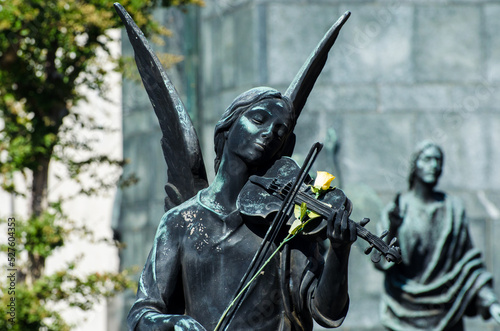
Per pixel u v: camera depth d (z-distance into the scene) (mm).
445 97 16578
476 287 12102
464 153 16578
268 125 5645
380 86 16469
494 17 16703
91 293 13656
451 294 12070
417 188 12445
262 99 5746
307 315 5574
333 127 16312
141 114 18812
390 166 16359
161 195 18188
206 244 5660
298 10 16250
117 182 14625
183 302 5797
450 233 12219
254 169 5723
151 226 18453
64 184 20844
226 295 5590
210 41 17000
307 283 5523
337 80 16406
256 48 16125
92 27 13398
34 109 13922
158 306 5648
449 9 16656
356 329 15977
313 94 16344
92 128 14977
